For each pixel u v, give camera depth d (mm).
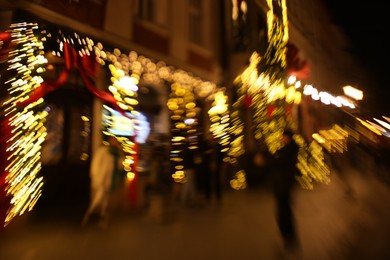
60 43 7934
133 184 8422
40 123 7004
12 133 6227
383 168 12734
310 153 12906
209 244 5602
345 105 15039
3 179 5973
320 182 11711
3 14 7051
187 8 13367
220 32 14633
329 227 6402
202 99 13383
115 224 6922
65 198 8500
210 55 14078
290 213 4922
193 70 13180
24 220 6664
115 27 9992
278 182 4969
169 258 4949
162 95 12148
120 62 10273
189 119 12508
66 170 8625
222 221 7219
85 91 9227
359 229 6242
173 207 8617
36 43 7051
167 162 9383
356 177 12328
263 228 6617
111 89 9484
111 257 5004
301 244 5375
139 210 8094
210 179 9523
